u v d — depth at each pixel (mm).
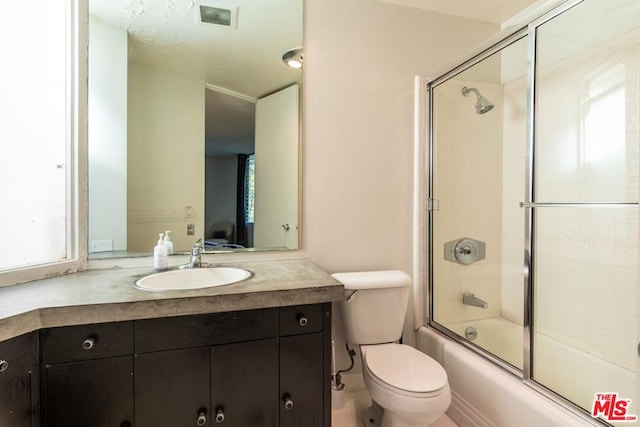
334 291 1277
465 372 1697
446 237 2199
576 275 1943
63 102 1468
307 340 1269
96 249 1575
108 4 1588
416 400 1319
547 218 2098
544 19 1713
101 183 1579
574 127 1933
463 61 2000
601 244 1826
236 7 1800
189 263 1639
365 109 2025
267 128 1861
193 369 1134
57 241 1461
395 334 1811
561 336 2014
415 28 2113
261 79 1848
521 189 2193
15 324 904
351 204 2012
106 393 1057
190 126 1739
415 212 2121
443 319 2188
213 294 1134
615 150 1750
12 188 1271
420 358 1610
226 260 1808
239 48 1812
